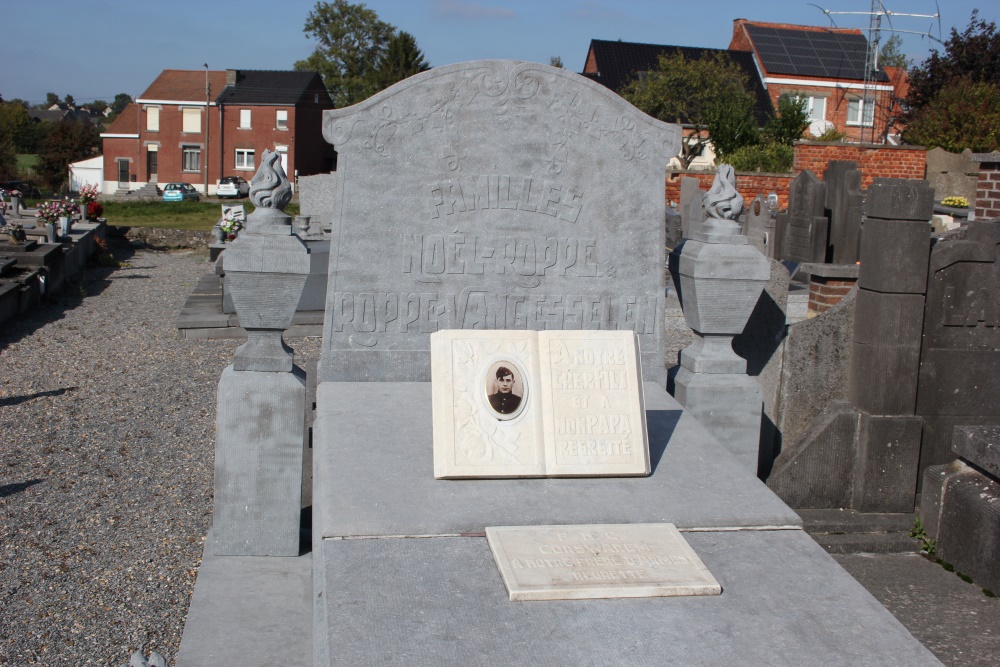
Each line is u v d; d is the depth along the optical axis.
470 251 4.84
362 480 3.64
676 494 3.73
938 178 25.75
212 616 3.77
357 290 4.78
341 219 4.71
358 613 2.83
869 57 37.12
